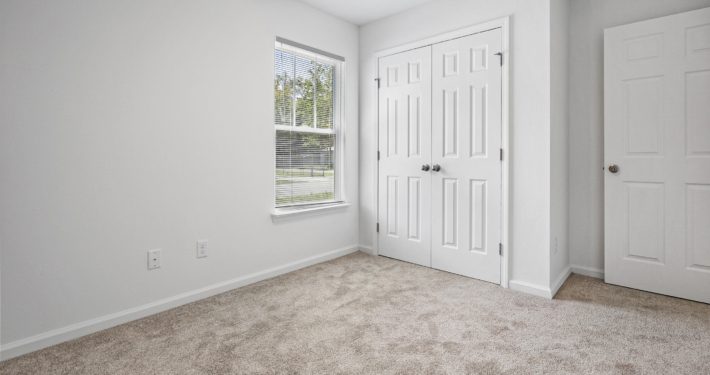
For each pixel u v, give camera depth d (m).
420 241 3.18
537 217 2.48
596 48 2.72
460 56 2.82
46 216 1.79
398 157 3.30
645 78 2.44
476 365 1.61
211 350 1.75
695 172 2.28
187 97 2.32
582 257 2.86
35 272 1.77
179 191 2.30
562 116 2.69
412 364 1.62
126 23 2.03
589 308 2.22
